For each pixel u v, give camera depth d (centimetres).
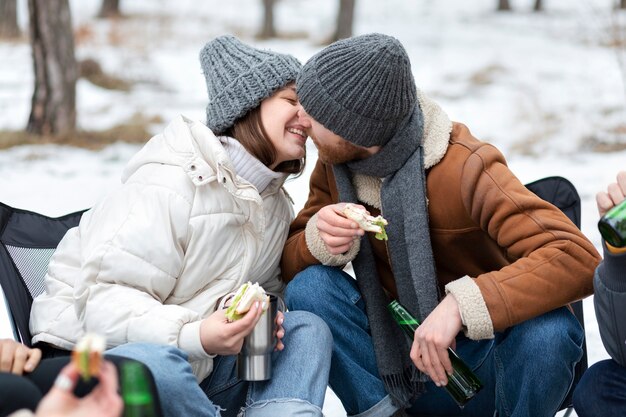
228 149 402
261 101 399
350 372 408
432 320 367
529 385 379
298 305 409
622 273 330
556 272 365
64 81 1362
